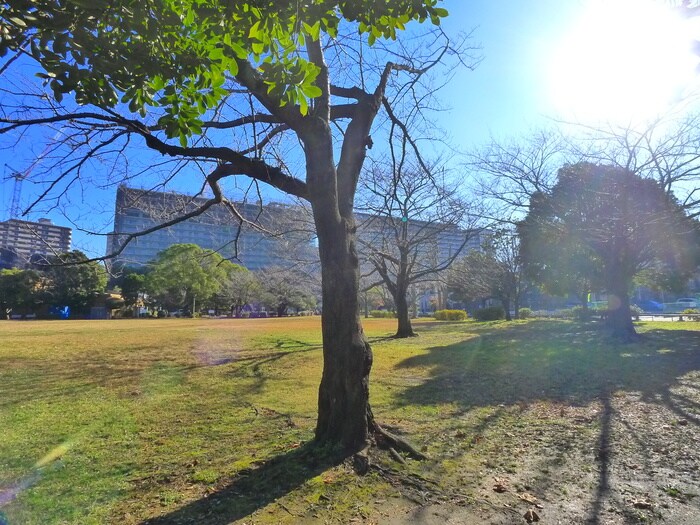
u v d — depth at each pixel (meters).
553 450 4.55
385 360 12.01
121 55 2.72
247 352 14.30
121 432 5.67
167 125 3.29
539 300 62.41
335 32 2.93
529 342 16.17
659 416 5.75
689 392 7.15
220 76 3.07
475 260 35.34
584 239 17.59
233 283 58.44
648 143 13.31
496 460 4.27
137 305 58.56
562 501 3.39
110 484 3.97
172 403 7.27
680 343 14.48
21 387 8.81
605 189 16.59
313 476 3.81
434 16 3.05
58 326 31.75
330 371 4.39
